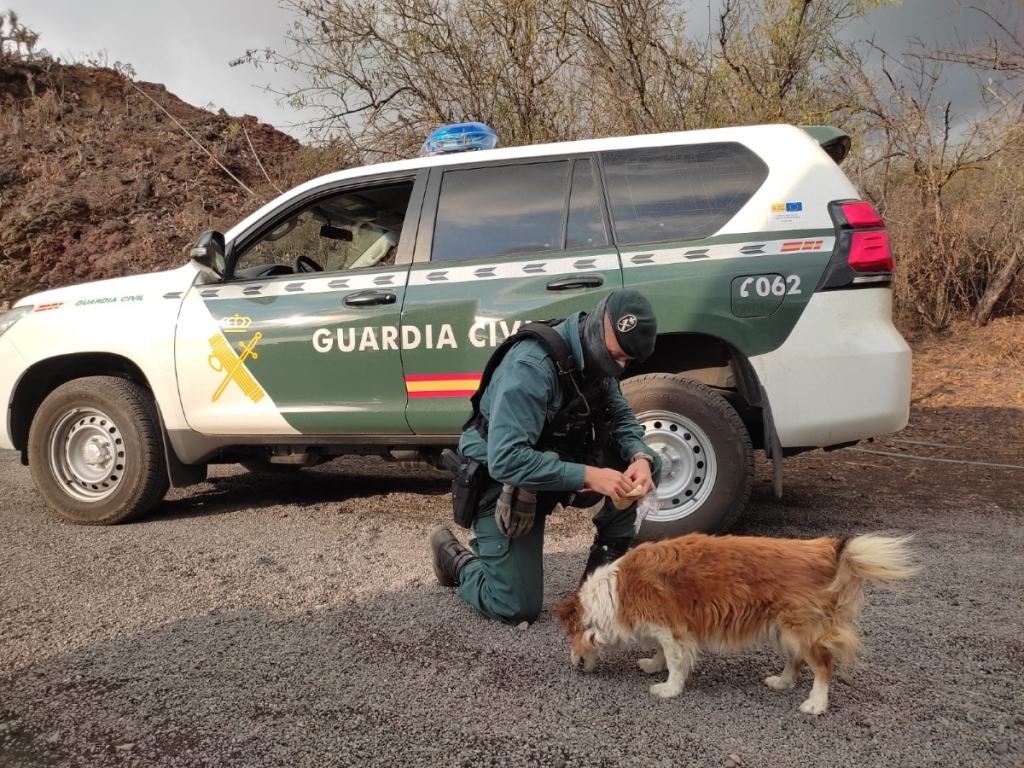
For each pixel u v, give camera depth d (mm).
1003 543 3859
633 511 2943
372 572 3576
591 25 8570
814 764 2021
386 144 9312
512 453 2582
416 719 2277
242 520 4523
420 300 4035
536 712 2311
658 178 3951
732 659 2668
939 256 10328
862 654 2633
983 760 2020
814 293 3672
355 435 4242
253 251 4520
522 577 2871
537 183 4090
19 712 2354
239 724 2266
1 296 13234
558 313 3834
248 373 4270
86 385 4457
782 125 3951
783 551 2275
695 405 3715
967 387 8203
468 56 8797
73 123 17391
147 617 3061
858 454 6246
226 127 16844
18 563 3719
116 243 13773
